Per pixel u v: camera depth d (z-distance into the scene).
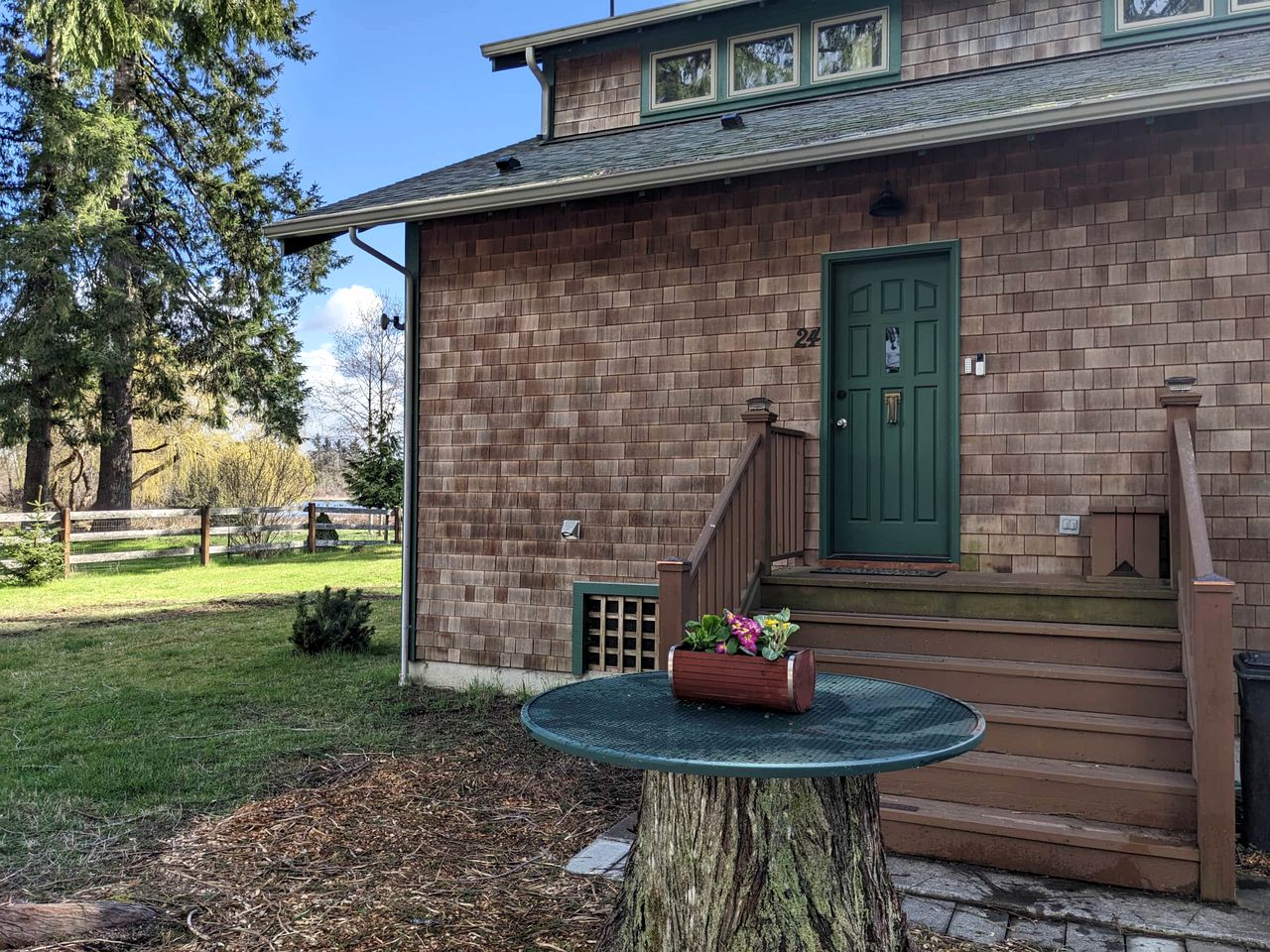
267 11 13.26
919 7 6.66
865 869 2.41
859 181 5.63
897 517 5.57
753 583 4.88
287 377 19.80
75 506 22.48
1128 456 4.94
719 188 6.00
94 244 15.88
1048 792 3.62
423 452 6.90
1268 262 4.68
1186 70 4.81
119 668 7.39
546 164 6.63
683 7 7.21
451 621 6.75
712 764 1.94
